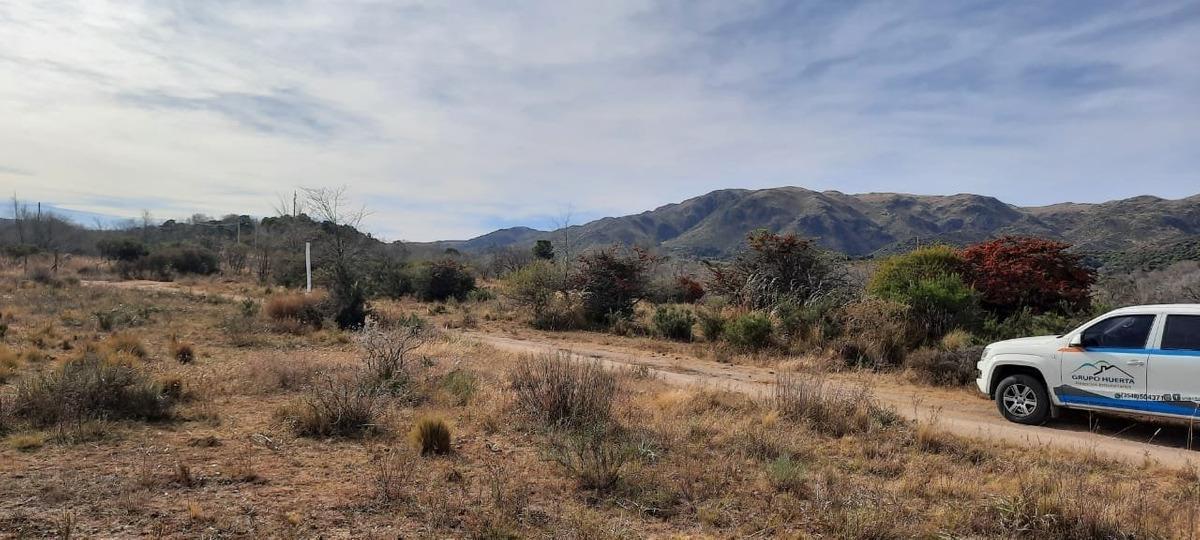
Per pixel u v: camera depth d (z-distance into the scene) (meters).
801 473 6.05
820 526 4.95
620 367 12.41
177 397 8.70
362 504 5.07
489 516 4.84
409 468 5.93
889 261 17.00
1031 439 7.92
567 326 21.25
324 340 16.28
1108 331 8.27
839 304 16.30
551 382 8.14
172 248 45.62
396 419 7.87
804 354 14.30
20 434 6.67
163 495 5.12
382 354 10.30
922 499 5.63
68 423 7.01
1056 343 8.66
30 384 8.04
